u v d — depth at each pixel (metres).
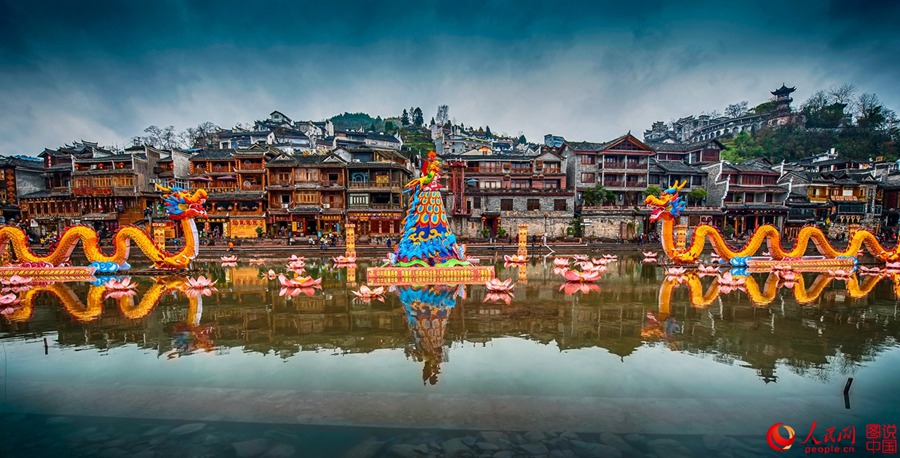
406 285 26.23
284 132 90.50
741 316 18.77
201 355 13.79
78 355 13.81
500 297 22.67
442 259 28.27
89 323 17.66
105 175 54.72
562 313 19.23
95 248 30.50
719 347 14.62
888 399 10.68
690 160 70.88
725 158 100.75
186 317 18.55
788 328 16.91
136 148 60.81
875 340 15.38
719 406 10.26
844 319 18.31
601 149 60.56
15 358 13.51
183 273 31.11
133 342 15.17
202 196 32.25
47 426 9.28
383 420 9.48
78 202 54.91
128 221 54.53
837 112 105.06
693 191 59.31
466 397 10.64
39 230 54.72
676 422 9.48
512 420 9.52
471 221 58.38
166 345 14.80
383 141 108.56
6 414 9.80
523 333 16.22
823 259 35.00
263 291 24.22
